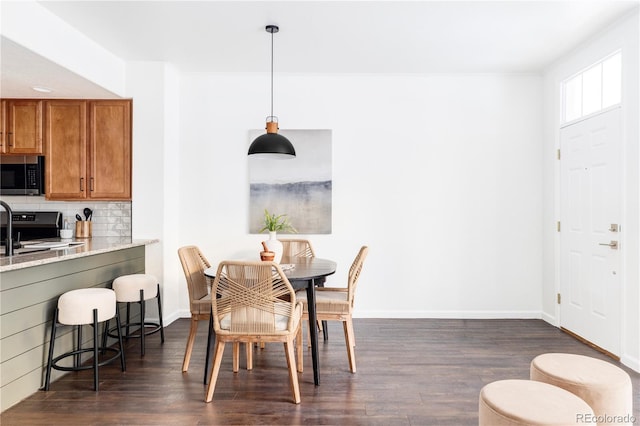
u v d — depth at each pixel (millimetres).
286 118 4363
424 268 4367
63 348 2902
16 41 2676
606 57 3279
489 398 1602
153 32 3359
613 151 3205
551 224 4141
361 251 3010
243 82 4367
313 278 2645
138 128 4055
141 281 3266
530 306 4355
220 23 3199
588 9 2949
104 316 2715
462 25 3213
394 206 4355
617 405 1711
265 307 2396
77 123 4078
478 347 3445
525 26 3227
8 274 2418
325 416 2311
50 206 4383
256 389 2646
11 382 2432
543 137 4309
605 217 3303
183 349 3410
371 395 2564
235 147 4371
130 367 3020
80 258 3090
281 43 3564
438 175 4355
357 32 3348
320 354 3273
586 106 3611
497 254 4355
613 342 3209
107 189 4094
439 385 2711
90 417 2297
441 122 4348
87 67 3455
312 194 4344
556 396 1613
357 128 4355
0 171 4074
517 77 4328
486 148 4340
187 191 4375
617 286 3164
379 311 4367
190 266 3061
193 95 4375
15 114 4070
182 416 2305
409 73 4312
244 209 4367
